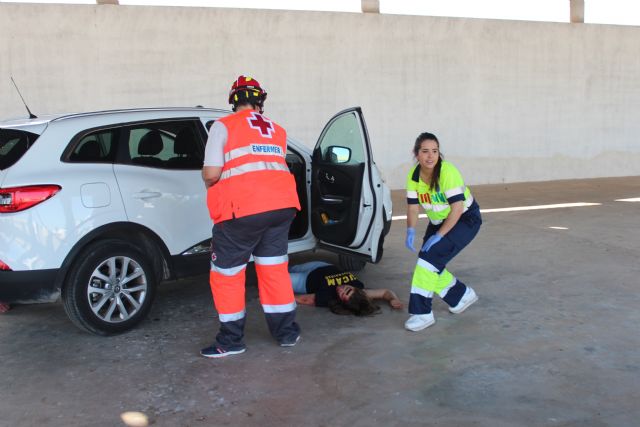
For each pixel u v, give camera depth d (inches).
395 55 458.3
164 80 407.2
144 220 168.2
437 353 150.8
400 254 261.1
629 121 533.6
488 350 151.8
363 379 137.2
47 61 386.0
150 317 183.3
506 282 211.3
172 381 138.4
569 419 117.1
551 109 507.5
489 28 480.1
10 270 149.5
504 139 496.7
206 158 146.5
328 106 446.0
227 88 421.1
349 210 184.9
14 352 157.6
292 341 157.3
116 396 131.6
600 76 518.9
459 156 485.4
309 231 205.5
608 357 145.9
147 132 175.3
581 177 525.7
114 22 394.3
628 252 251.3
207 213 182.1
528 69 495.5
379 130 461.1
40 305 198.4
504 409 121.7
